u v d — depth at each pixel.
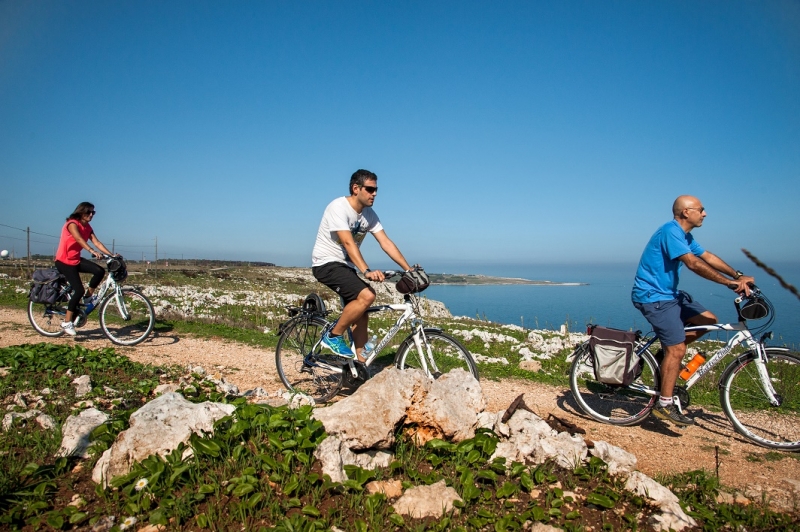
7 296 14.78
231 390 5.91
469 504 3.27
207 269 46.22
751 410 5.50
